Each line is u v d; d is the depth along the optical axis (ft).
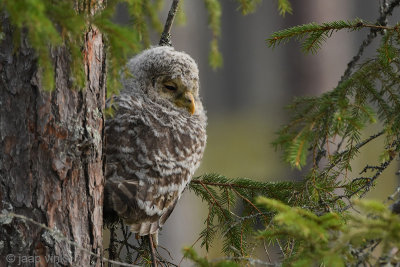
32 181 22.66
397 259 18.93
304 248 20.10
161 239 74.33
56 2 18.78
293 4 85.05
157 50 34.55
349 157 27.25
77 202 23.63
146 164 29.50
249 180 32.83
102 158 24.79
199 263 19.89
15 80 22.26
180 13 38.58
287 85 86.43
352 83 24.30
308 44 27.76
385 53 24.58
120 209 28.22
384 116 24.77
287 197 31.96
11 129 22.50
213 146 101.19
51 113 22.53
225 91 107.96
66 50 22.57
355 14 101.35
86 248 24.04
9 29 21.97
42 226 21.24
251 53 107.04
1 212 22.66
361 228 18.08
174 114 32.65
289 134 23.07
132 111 31.07
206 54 103.35
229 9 107.04
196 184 33.47
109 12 20.02
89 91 23.61
